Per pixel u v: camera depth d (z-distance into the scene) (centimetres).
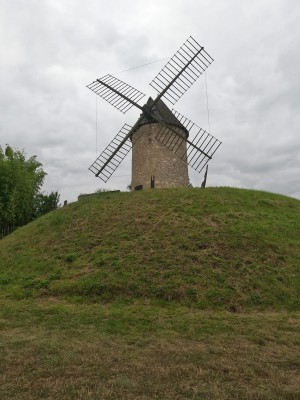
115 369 595
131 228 1530
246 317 946
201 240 1373
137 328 839
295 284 1147
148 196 1900
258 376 581
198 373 584
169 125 2302
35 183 3997
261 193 2069
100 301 1078
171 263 1238
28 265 1380
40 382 543
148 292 1101
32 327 839
